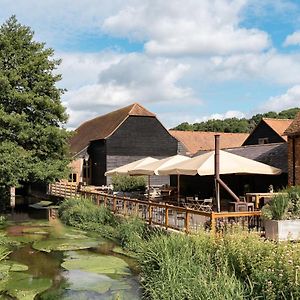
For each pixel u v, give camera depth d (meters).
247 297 8.30
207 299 8.36
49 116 29.27
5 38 28.58
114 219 20.78
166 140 45.81
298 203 12.96
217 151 15.56
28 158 27.73
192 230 13.15
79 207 23.83
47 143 29.42
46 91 29.86
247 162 17.39
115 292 11.17
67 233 20.47
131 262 14.45
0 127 27.44
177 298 9.05
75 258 15.10
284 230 12.32
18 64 29.06
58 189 36.31
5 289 11.57
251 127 91.50
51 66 29.95
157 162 21.78
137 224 17.27
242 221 13.00
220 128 92.38
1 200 30.06
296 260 7.86
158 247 10.98
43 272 13.27
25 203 35.47
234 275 8.83
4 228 22.27
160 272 10.23
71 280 12.34
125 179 32.16
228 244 10.04
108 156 43.06
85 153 46.59
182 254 10.41
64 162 29.95
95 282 12.10
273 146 23.19
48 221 24.97
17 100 28.14
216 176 15.52
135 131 44.47
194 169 16.50
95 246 17.25
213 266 9.86
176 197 22.41
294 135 18.56
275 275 7.94
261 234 12.94
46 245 17.47
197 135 53.38
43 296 10.99
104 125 47.78
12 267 13.88
